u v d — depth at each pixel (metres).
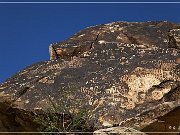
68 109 15.05
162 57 16.42
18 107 15.83
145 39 17.81
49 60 17.84
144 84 15.55
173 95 15.23
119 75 15.98
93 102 15.21
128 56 16.86
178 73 15.75
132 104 15.03
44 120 15.30
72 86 15.84
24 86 16.34
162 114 14.54
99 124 14.52
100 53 17.36
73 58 17.47
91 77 16.19
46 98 15.65
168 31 18.52
